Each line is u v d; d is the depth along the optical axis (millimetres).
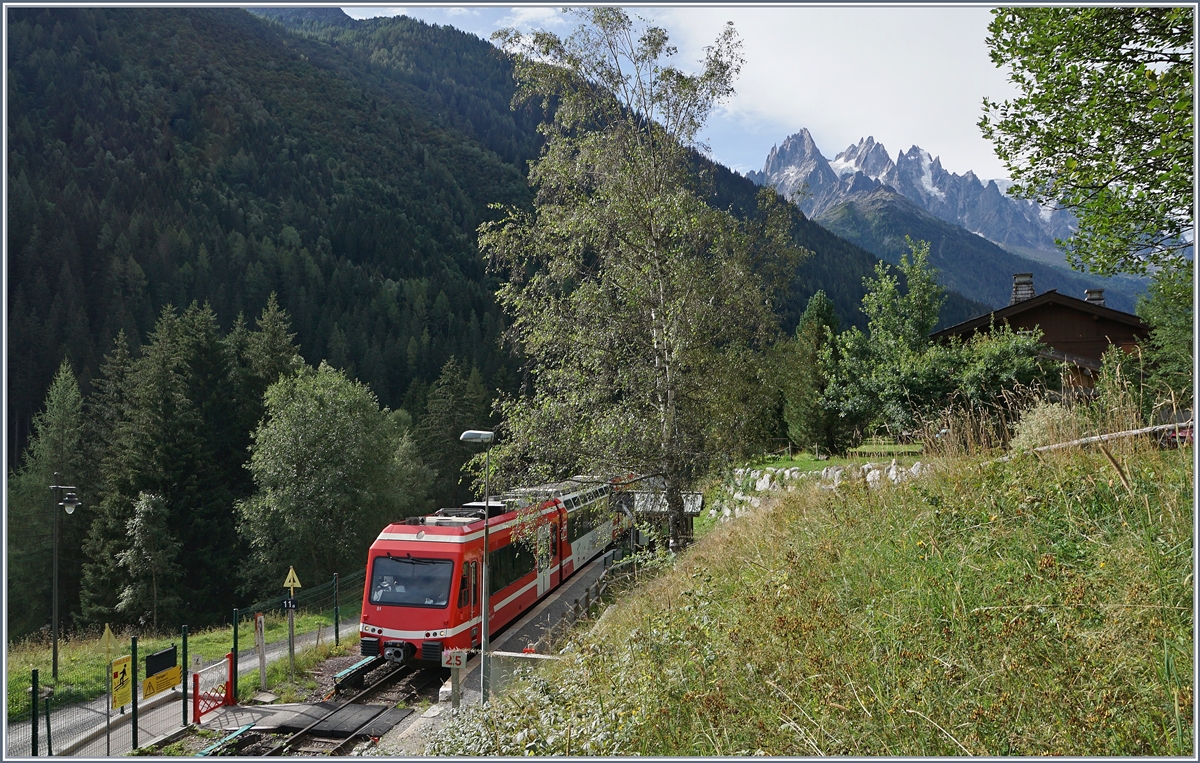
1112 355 7457
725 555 9664
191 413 42281
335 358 87062
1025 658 4301
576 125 18797
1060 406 7312
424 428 62500
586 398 16969
